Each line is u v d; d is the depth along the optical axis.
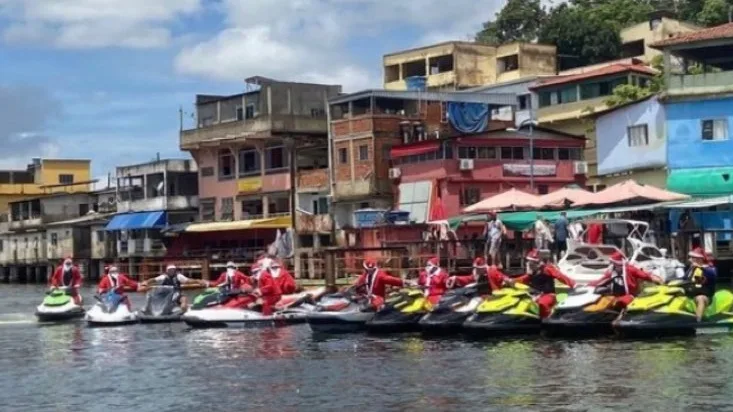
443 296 31.00
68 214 96.88
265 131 72.81
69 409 20.61
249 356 27.72
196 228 75.00
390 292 33.66
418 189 60.53
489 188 59.41
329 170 68.06
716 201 43.56
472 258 48.88
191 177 82.62
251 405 20.36
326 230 67.50
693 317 27.20
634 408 18.61
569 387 20.83
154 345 31.06
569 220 46.28
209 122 79.75
